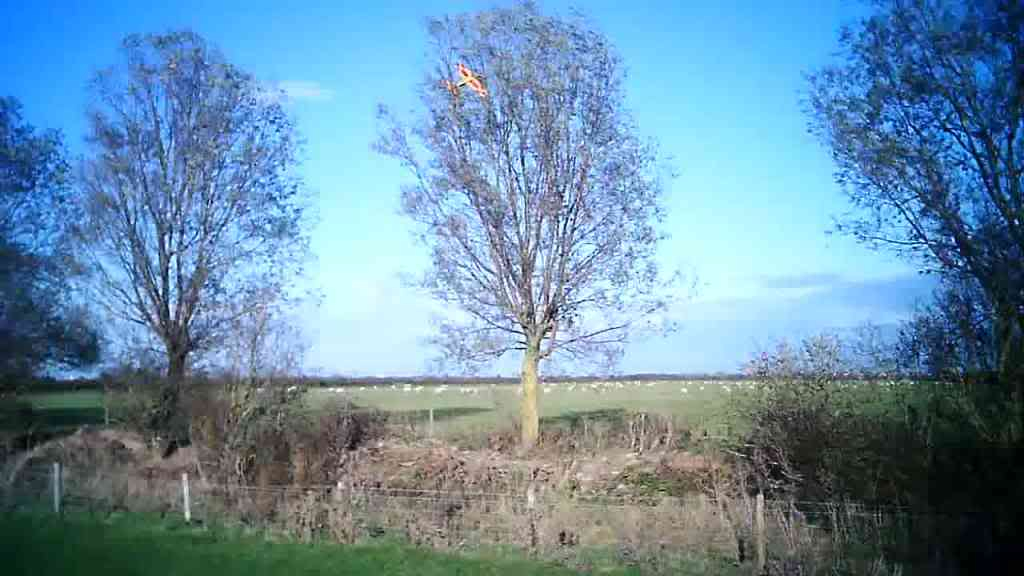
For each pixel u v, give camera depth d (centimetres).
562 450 2683
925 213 1691
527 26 2850
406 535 1716
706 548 1506
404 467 2366
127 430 2872
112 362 3000
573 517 1689
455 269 2892
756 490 1855
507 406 4734
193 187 3181
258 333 2452
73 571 1470
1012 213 1526
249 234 3256
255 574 1441
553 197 2870
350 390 6975
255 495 1992
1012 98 1595
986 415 1436
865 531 1445
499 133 2900
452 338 2927
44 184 3269
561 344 2962
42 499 2169
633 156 2873
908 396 1584
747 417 1870
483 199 2844
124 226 3130
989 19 1642
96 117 3141
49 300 3194
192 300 3136
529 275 2923
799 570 1326
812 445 1700
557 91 2839
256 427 2283
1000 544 1356
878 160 1745
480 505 1839
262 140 3328
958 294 1519
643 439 2561
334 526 1736
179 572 1459
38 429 3209
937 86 1688
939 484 1488
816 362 1784
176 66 3177
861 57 1820
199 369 2594
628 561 1480
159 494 2114
